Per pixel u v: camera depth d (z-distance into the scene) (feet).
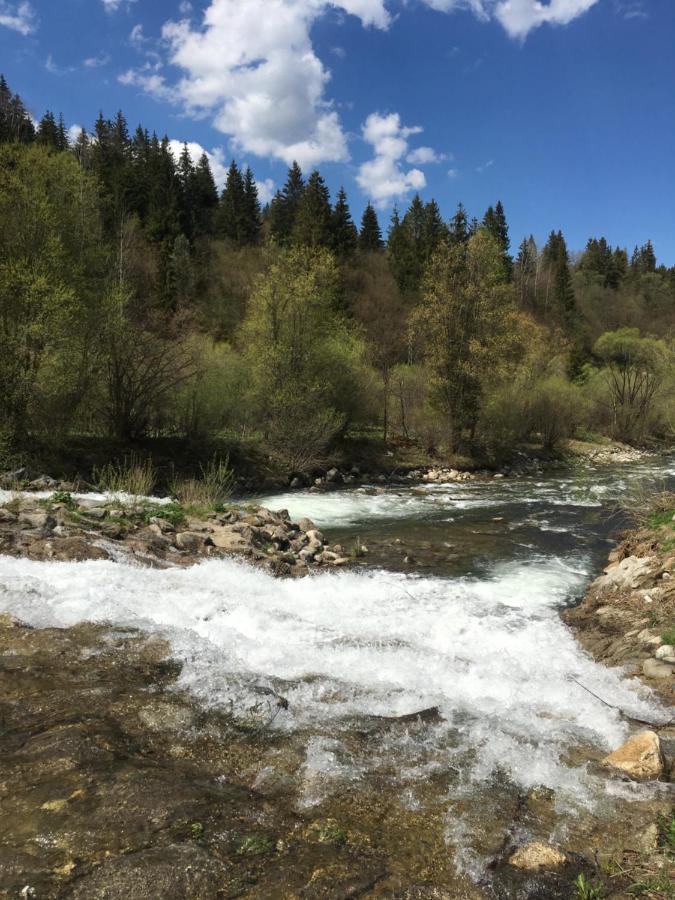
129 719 12.90
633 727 14.02
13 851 8.77
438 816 10.25
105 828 9.32
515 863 9.21
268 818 9.90
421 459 91.71
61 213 56.54
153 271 141.28
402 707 14.38
